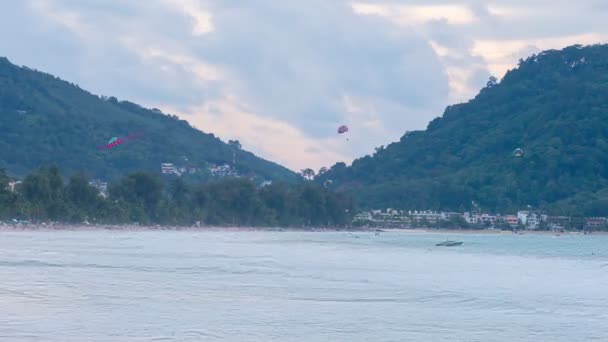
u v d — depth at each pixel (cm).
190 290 8362
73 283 8581
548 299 8462
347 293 8525
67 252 13262
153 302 7394
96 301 7344
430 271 11881
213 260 12688
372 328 6438
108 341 5656
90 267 10519
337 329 6347
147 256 13100
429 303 7919
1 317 6406
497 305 7906
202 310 7025
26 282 8512
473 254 17938
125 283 8800
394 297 8294
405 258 15300
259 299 7819
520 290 9331
